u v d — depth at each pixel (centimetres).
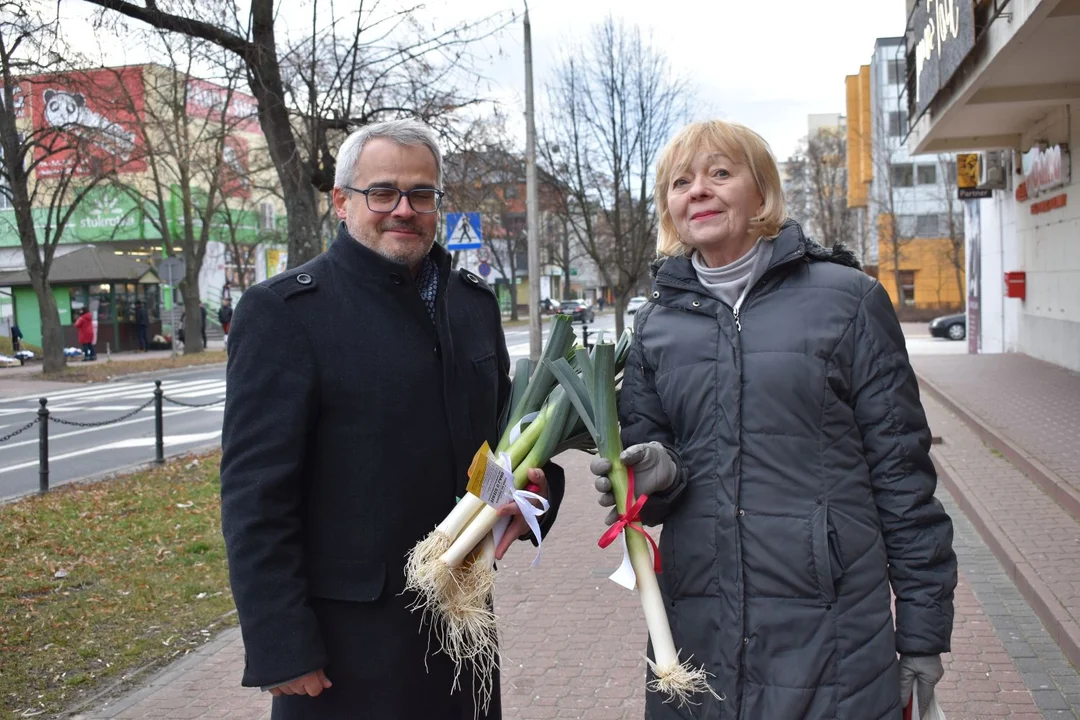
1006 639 420
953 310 4350
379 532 218
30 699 397
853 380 202
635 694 382
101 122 2122
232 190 2986
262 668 199
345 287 225
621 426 228
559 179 2020
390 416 220
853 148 5356
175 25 916
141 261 3481
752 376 202
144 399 1781
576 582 543
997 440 825
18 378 2278
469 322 252
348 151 231
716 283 214
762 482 199
